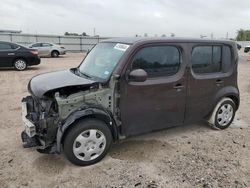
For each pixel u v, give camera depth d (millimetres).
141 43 4062
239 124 5742
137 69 3891
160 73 4297
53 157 4172
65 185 3496
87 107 3791
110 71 3980
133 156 4234
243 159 4203
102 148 4004
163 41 4262
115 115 4027
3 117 6043
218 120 5246
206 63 4793
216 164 4031
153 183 3541
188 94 4617
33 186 3469
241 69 16453
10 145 4582
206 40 4738
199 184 3531
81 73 4555
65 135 3748
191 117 4824
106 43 4758
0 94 8383
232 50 5109
